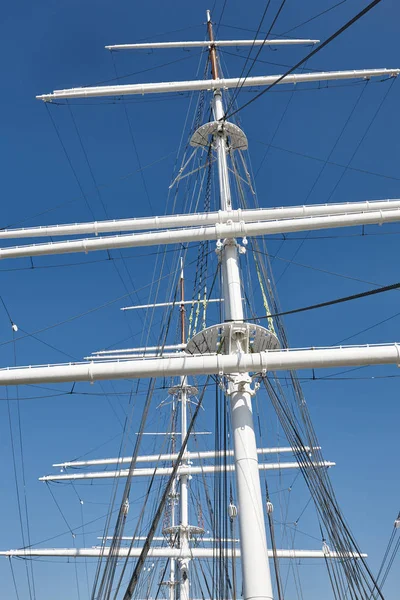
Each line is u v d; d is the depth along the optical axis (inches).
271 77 813.2
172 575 1414.9
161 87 816.3
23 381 531.5
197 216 667.4
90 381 525.3
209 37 912.3
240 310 589.0
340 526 583.5
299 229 625.3
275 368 510.3
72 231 687.1
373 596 551.2
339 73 809.5
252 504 481.4
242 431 518.9
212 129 781.9
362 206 660.1
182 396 1337.4
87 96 807.1
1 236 692.1
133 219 676.7
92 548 1309.1
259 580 449.7
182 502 1282.0
